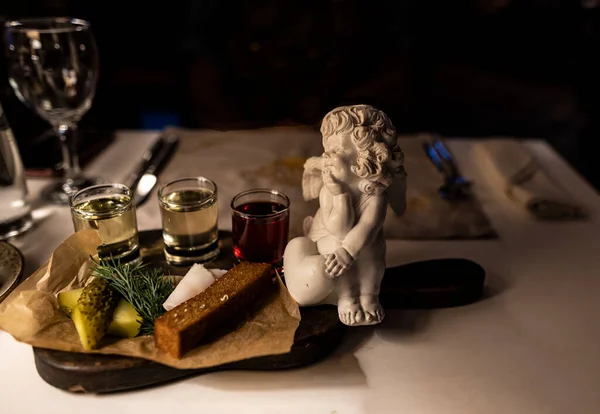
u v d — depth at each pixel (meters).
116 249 0.44
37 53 0.54
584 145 1.32
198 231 0.45
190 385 0.36
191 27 1.32
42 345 0.35
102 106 1.26
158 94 1.40
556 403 0.35
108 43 1.42
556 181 0.63
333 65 1.20
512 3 1.70
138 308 0.37
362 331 0.41
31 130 0.70
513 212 0.59
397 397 0.36
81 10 1.29
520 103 1.57
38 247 0.51
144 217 0.56
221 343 0.36
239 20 1.30
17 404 0.35
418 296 0.43
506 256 0.51
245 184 0.63
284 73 1.18
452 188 0.61
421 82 1.34
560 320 0.43
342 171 0.36
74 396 0.36
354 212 0.36
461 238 0.53
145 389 0.36
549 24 1.70
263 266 0.41
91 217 0.43
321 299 0.38
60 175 0.65
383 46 1.32
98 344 0.36
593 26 1.60
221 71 1.25
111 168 0.68
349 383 0.37
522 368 0.38
